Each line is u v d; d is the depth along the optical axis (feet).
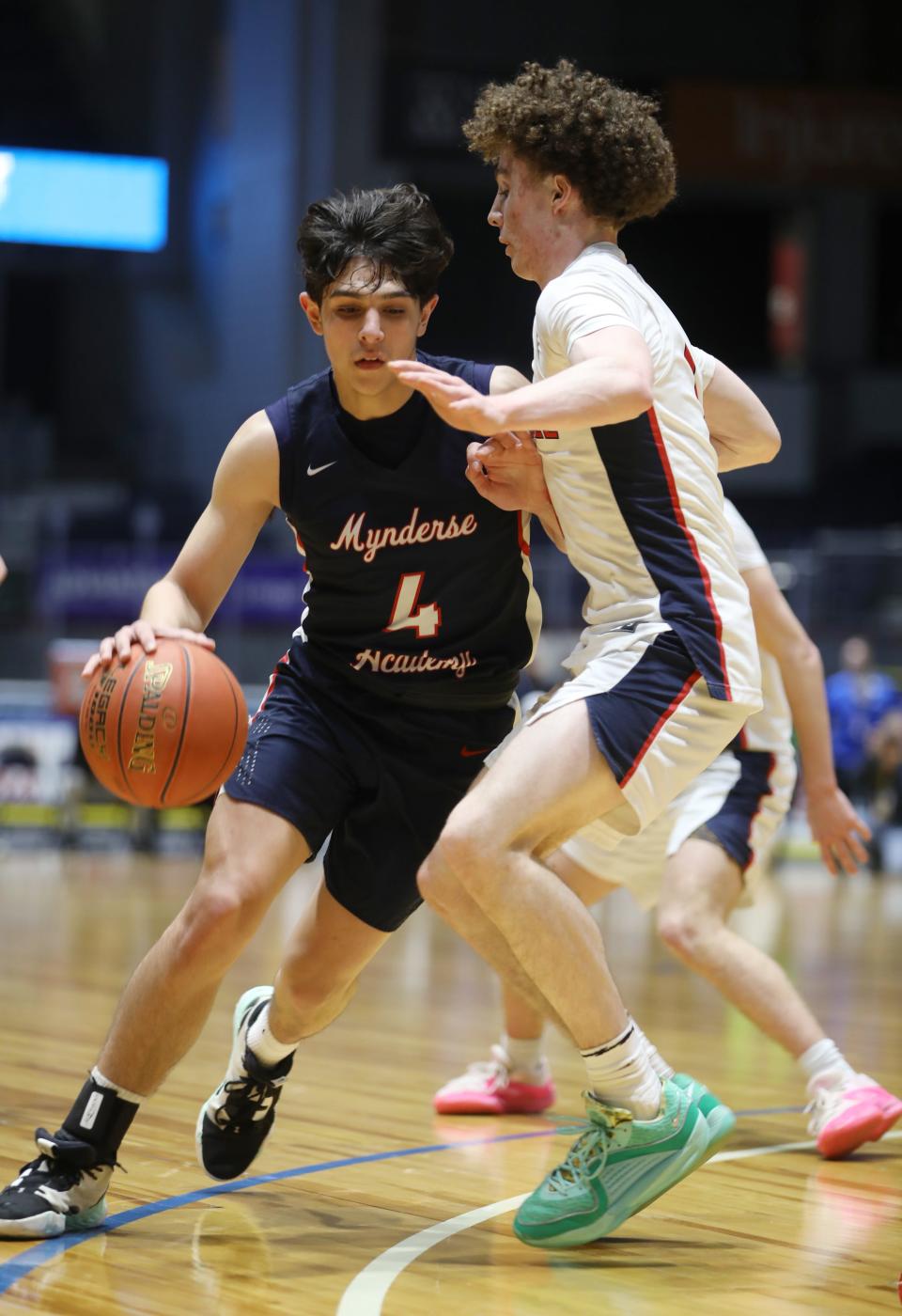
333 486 17.02
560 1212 16.11
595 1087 16.19
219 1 121.49
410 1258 15.87
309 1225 17.06
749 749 23.61
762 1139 22.53
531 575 18.04
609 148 16.34
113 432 139.23
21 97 124.06
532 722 15.90
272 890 16.55
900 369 131.23
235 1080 17.93
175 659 16.30
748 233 141.90
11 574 94.07
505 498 16.81
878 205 133.49
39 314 145.48
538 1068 24.00
